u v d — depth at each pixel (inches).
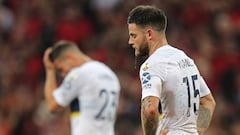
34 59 1668.3
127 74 1486.2
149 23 677.9
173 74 670.5
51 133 1386.6
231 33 1617.9
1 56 1727.4
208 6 1660.9
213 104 714.8
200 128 706.8
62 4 1758.1
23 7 1828.2
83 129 946.7
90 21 1722.4
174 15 1630.2
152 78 665.6
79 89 955.3
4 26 1809.8
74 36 1688.0
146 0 1660.9
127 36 1582.2
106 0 1733.5
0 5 1849.2
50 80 983.0
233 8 1664.6
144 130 660.7
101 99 952.3
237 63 1567.4
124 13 1672.0
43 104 1441.9
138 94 1396.4
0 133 1461.6
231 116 1376.7
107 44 1610.5
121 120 1339.8
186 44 1535.4
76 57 968.9
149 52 685.9
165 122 679.7
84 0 1747.0
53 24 1726.1
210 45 1566.2
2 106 1528.1
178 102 675.4
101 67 970.1
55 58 971.3
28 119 1478.8
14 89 1588.3
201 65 1492.4
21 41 1747.0
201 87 710.5
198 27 1624.0
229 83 1509.6
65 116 1353.3
